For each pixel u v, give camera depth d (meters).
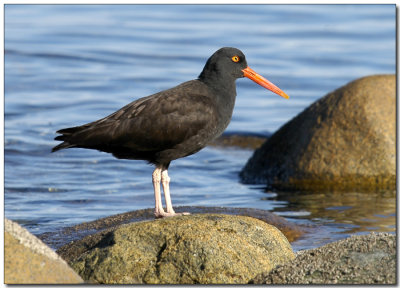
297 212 13.80
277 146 17.05
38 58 26.59
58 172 16.27
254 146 19.78
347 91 16.33
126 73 25.39
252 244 8.95
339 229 12.48
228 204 14.51
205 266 8.49
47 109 20.98
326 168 15.90
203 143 11.32
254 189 15.95
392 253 7.89
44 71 25.03
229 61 11.68
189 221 9.07
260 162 17.12
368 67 27.11
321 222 13.01
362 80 16.48
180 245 8.66
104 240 9.27
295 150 16.52
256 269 8.69
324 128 16.19
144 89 23.52
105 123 10.80
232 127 21.11
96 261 8.78
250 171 17.16
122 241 8.90
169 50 28.59
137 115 10.81
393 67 27.00
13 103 21.30
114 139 10.72
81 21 32.72
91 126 10.79
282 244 9.26
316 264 8.05
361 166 15.70
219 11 35.75
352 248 8.17
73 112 20.80
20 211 13.47
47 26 31.36
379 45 30.02
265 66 27.02
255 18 34.09
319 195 15.26
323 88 24.98
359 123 15.87
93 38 29.86
